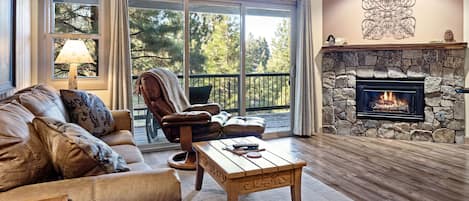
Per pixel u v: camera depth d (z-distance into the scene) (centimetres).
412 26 508
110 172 158
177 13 462
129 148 268
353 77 538
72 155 148
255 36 519
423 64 500
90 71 424
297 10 535
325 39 546
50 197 128
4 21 270
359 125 541
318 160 397
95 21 424
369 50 521
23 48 353
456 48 475
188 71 471
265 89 534
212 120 367
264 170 223
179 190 150
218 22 490
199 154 287
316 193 293
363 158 406
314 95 542
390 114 523
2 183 134
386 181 324
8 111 164
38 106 222
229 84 506
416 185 313
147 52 450
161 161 397
